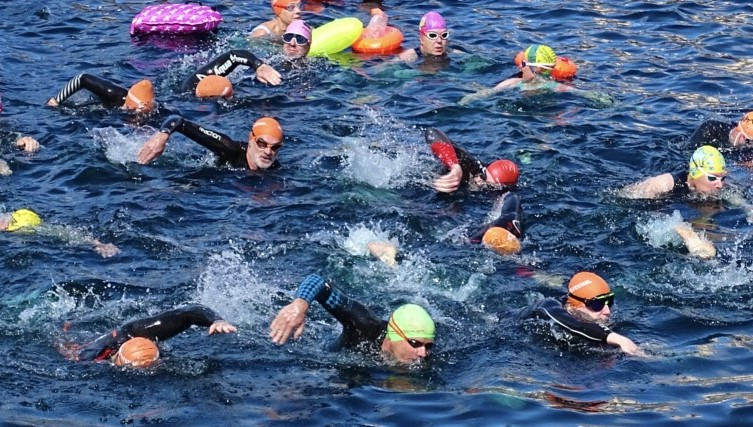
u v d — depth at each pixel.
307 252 11.85
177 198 13.21
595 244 12.30
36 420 8.70
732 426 8.77
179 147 14.80
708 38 20.11
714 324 10.57
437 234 12.45
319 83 17.77
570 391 9.35
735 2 22.06
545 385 9.45
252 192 13.49
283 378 9.48
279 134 14.05
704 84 17.81
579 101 16.95
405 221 12.69
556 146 15.16
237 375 9.48
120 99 16.19
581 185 13.91
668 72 18.44
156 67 18.27
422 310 9.84
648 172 14.45
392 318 9.78
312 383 9.40
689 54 19.30
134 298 10.79
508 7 22.31
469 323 10.55
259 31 20.03
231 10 21.88
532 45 18.19
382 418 8.87
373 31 19.62
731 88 17.66
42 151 14.48
